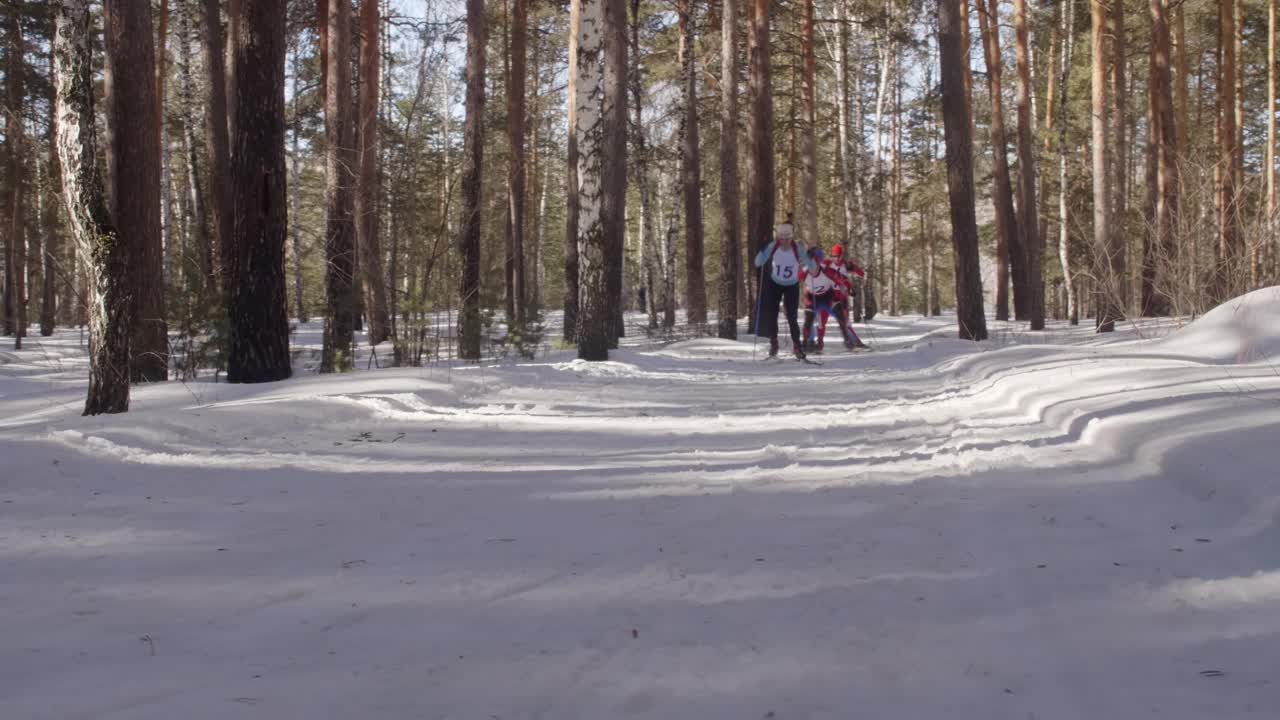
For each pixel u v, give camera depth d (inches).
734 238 737.6
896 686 67.2
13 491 155.9
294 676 72.6
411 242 577.0
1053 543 107.4
